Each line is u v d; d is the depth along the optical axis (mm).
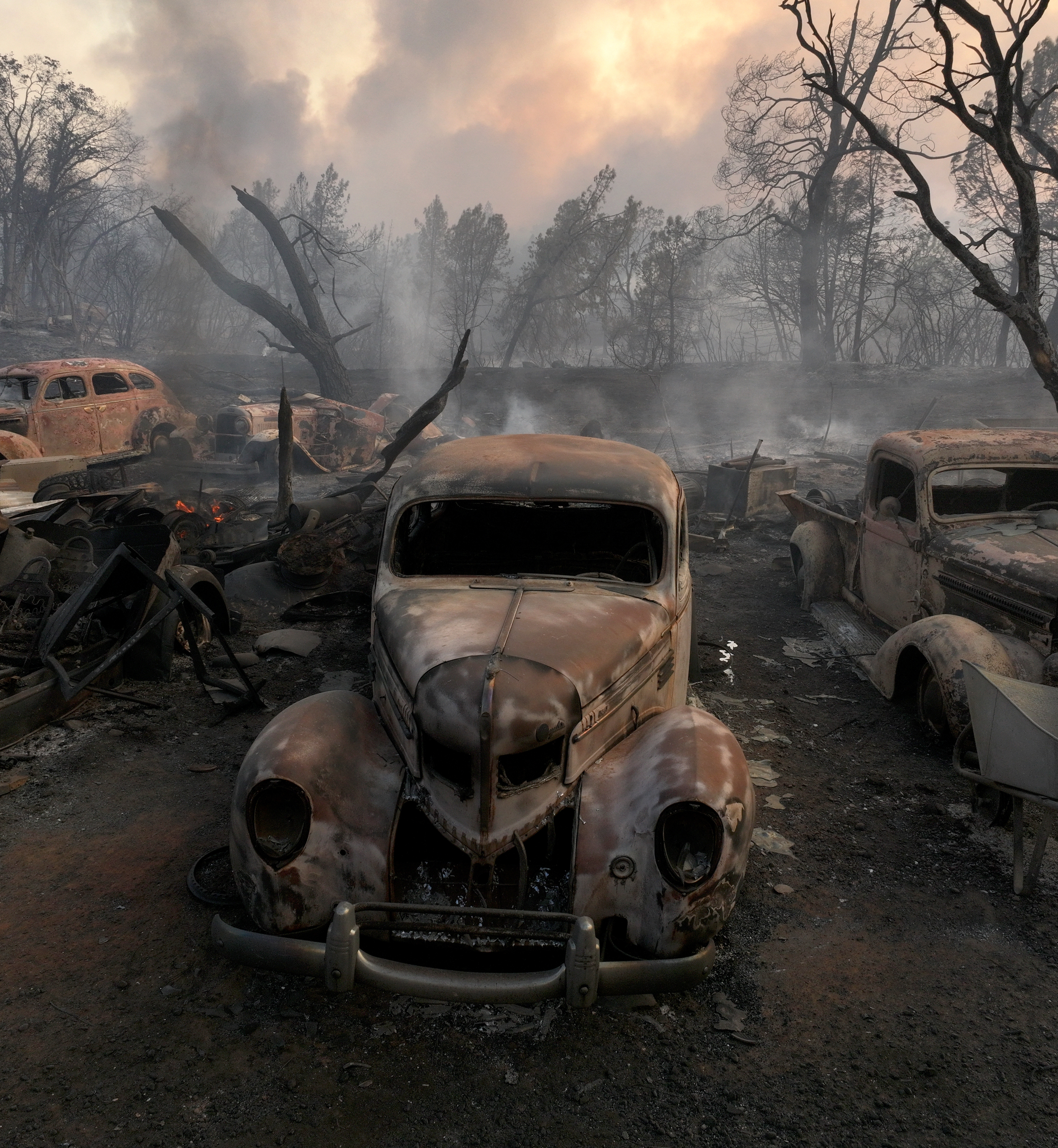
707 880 2900
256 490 14258
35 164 49219
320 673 6426
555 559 4707
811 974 3293
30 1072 2750
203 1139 2520
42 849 4066
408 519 4348
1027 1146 2533
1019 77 9914
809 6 8492
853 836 4316
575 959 2697
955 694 4766
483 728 2992
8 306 50375
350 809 3174
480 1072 2789
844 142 31312
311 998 3107
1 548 5879
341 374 21953
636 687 3594
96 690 5395
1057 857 4145
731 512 11789
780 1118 2625
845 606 7680
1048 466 6238
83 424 14641
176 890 3738
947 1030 3004
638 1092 2721
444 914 2797
